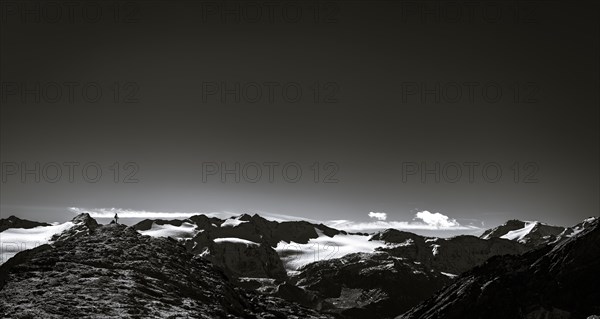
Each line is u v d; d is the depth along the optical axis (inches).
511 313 6432.1
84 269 2573.8
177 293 2583.7
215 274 3299.7
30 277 2425.0
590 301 6058.1
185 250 3540.8
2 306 1995.6
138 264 2795.3
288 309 3612.2
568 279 6397.6
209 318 2294.5
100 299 2188.7
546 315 6156.5
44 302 2062.0
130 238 3331.7
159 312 2178.9
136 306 2174.0
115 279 2484.0
